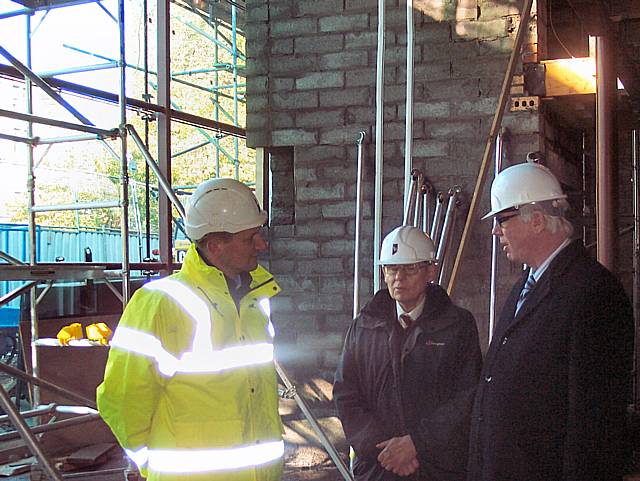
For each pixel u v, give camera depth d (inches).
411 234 118.1
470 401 108.3
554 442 84.0
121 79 181.8
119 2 183.8
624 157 272.1
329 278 213.9
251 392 93.7
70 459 181.3
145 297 90.5
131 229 518.0
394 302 120.1
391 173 208.1
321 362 213.2
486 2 200.1
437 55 203.9
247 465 90.9
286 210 225.6
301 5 216.2
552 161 212.8
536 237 89.4
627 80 190.7
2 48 166.9
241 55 458.3
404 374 113.7
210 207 94.7
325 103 214.5
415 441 108.7
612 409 77.7
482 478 90.4
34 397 199.8
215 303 92.4
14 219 607.5
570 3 139.4
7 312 351.3
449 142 202.7
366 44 210.8
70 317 230.2
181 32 684.1
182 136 650.8
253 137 221.0
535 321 86.0
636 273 247.0
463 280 199.9
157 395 88.1
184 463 87.8
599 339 79.4
